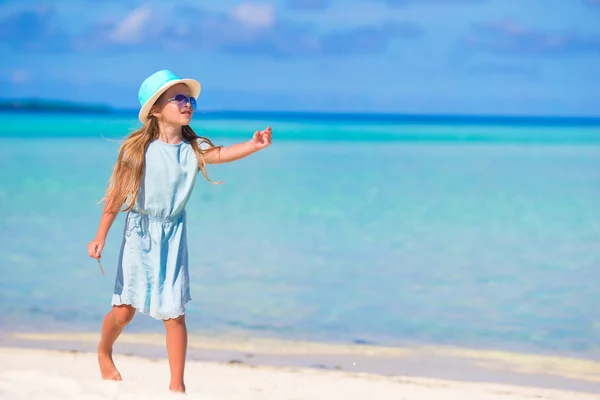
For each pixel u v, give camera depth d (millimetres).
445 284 7691
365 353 5516
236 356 5371
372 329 6133
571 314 6605
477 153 29422
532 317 6512
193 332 5980
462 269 8406
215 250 9312
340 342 5777
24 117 61375
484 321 6387
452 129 58219
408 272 8242
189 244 9711
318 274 8070
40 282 7500
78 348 5477
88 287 7340
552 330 6145
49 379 3885
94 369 4840
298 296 7137
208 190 16000
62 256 8758
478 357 5457
